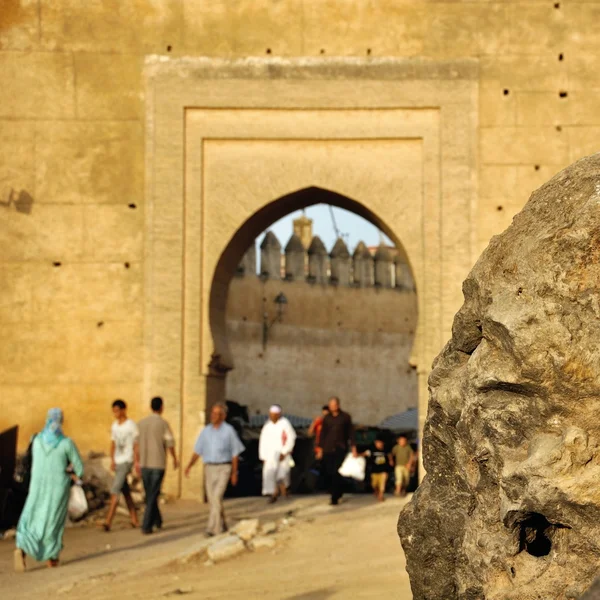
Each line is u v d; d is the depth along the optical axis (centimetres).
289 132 1502
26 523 987
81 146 1493
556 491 366
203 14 1507
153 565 948
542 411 379
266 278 3059
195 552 950
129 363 1472
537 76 1491
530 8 1499
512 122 1490
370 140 1504
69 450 998
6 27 1498
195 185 1500
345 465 1453
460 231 1483
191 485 1452
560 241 380
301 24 1507
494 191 1484
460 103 1492
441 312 1477
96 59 1500
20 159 1488
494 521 399
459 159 1489
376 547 952
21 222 1484
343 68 1502
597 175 389
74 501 1277
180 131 1498
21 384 1463
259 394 3011
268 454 1444
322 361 3172
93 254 1484
